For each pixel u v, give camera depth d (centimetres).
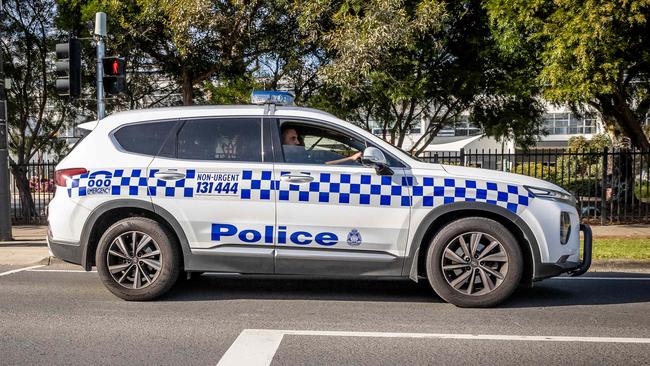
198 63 1471
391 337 509
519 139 2086
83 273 826
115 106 1730
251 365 437
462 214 623
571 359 454
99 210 629
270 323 552
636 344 493
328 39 1372
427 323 555
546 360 452
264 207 617
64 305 620
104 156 644
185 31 1300
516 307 621
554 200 617
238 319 566
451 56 1675
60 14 1560
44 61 1689
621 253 919
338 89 1652
